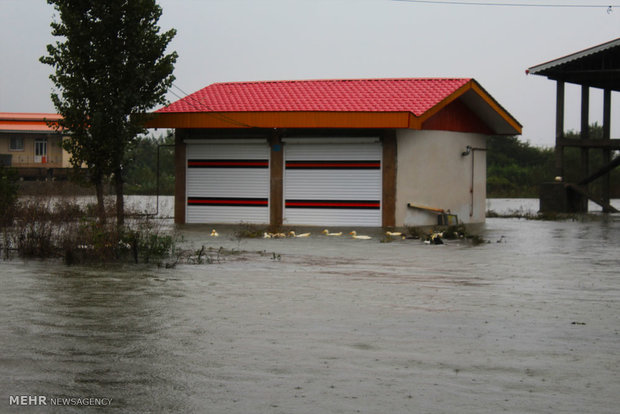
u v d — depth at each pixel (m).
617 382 6.17
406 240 19.28
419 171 24.33
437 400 5.68
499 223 26.94
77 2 22.08
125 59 22.03
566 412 5.44
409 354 7.01
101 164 22.14
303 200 24.33
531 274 12.73
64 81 21.72
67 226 15.61
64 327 8.07
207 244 17.72
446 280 11.91
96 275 12.00
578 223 26.92
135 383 6.07
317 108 23.42
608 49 31.23
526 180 60.59
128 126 22.36
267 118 23.53
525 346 7.36
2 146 60.19
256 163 24.73
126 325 8.20
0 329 7.96
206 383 6.07
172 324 8.26
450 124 25.70
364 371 6.43
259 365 6.60
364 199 23.81
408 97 24.00
